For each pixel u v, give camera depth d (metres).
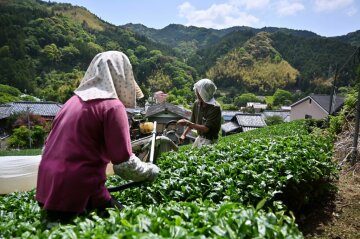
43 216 2.40
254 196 3.29
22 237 2.01
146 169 2.52
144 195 3.27
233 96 120.56
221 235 1.69
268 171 3.81
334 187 5.12
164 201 3.17
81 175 2.30
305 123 18.11
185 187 3.27
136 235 1.60
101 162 2.41
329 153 5.43
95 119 2.33
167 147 5.23
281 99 106.94
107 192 2.53
